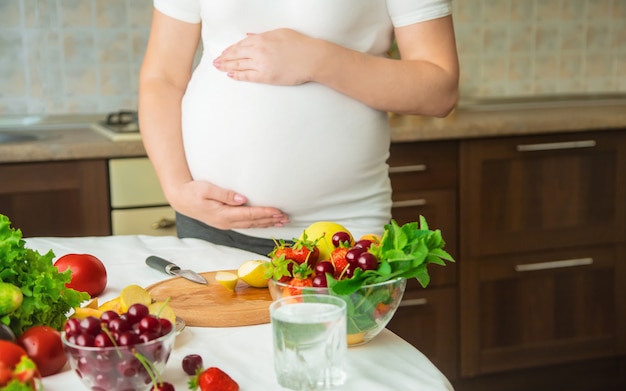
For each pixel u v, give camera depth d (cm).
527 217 265
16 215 229
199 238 156
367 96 142
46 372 88
